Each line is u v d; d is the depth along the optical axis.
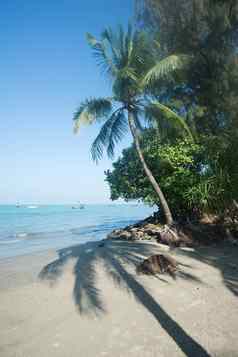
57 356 4.25
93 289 7.18
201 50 15.97
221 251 11.48
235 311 5.43
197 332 4.68
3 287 8.00
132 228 19.14
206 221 16.38
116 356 4.12
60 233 26.98
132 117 15.41
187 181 15.77
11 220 53.22
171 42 16.50
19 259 12.70
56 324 5.35
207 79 16.39
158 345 4.35
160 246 12.88
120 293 6.79
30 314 5.91
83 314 5.73
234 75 15.17
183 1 15.16
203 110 17.14
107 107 15.04
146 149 18.28
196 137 16.28
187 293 6.59
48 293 7.21
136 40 14.73
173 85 17.80
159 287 7.08
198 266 8.95
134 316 5.46
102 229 31.59
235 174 13.87
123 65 14.80
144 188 18.80
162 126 15.75
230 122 15.66
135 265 9.30
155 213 20.50
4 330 5.22
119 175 20.48
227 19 14.30
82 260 10.88
